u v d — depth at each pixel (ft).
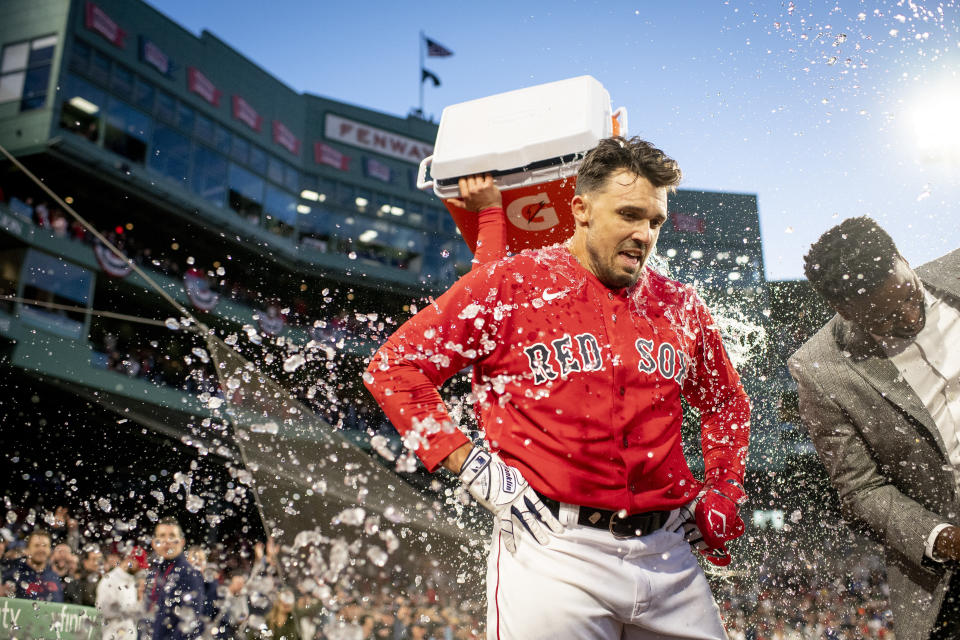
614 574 4.37
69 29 67.87
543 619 4.31
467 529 9.73
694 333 5.25
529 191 6.11
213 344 29.43
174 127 76.69
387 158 97.81
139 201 71.97
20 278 55.31
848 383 6.18
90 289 60.13
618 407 4.58
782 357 8.45
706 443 5.54
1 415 49.08
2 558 15.12
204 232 77.05
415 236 96.94
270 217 86.07
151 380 59.57
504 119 6.20
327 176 93.25
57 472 46.96
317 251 88.17
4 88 67.72
